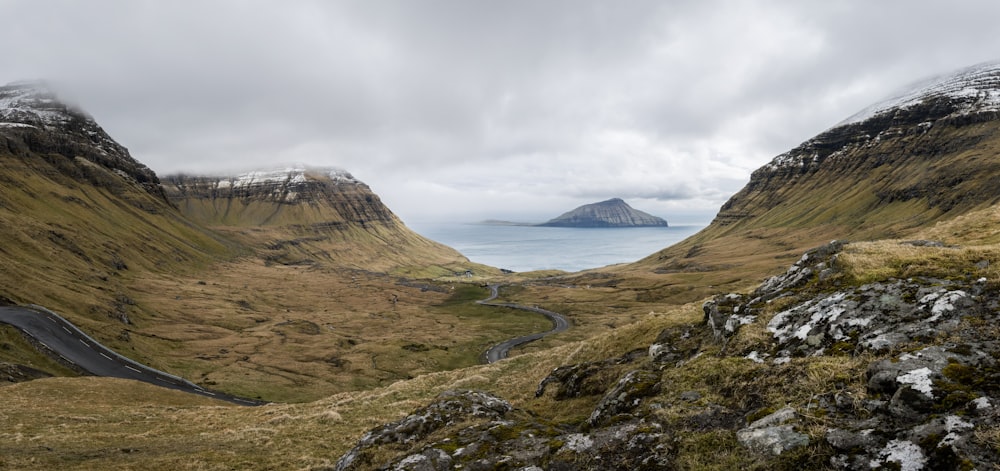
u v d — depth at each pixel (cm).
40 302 15350
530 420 1802
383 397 4356
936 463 864
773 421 1150
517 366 4791
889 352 1300
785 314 1888
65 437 3400
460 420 1903
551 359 4450
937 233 3900
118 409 4891
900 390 1041
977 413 910
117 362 12938
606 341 3709
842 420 1077
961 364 1076
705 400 1451
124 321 17825
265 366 15312
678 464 1138
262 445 3070
